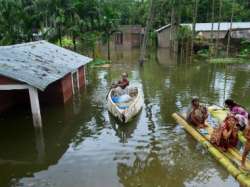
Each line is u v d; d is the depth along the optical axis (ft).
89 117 46.26
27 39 110.32
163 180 28.58
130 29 186.19
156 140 37.24
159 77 77.46
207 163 31.42
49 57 56.13
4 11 104.12
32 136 39.75
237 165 29.99
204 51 130.00
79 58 67.41
